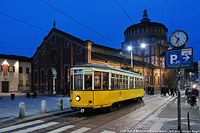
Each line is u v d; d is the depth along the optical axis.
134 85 17.08
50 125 8.12
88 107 10.14
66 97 23.11
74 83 10.69
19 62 37.78
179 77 6.73
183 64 6.57
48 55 33.75
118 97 12.98
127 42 60.78
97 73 10.80
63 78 29.98
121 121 8.92
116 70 12.87
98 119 9.45
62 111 11.55
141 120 9.16
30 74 39.06
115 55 38.97
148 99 22.72
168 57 6.89
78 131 7.04
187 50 6.53
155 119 9.39
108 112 11.79
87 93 10.32
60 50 30.78
